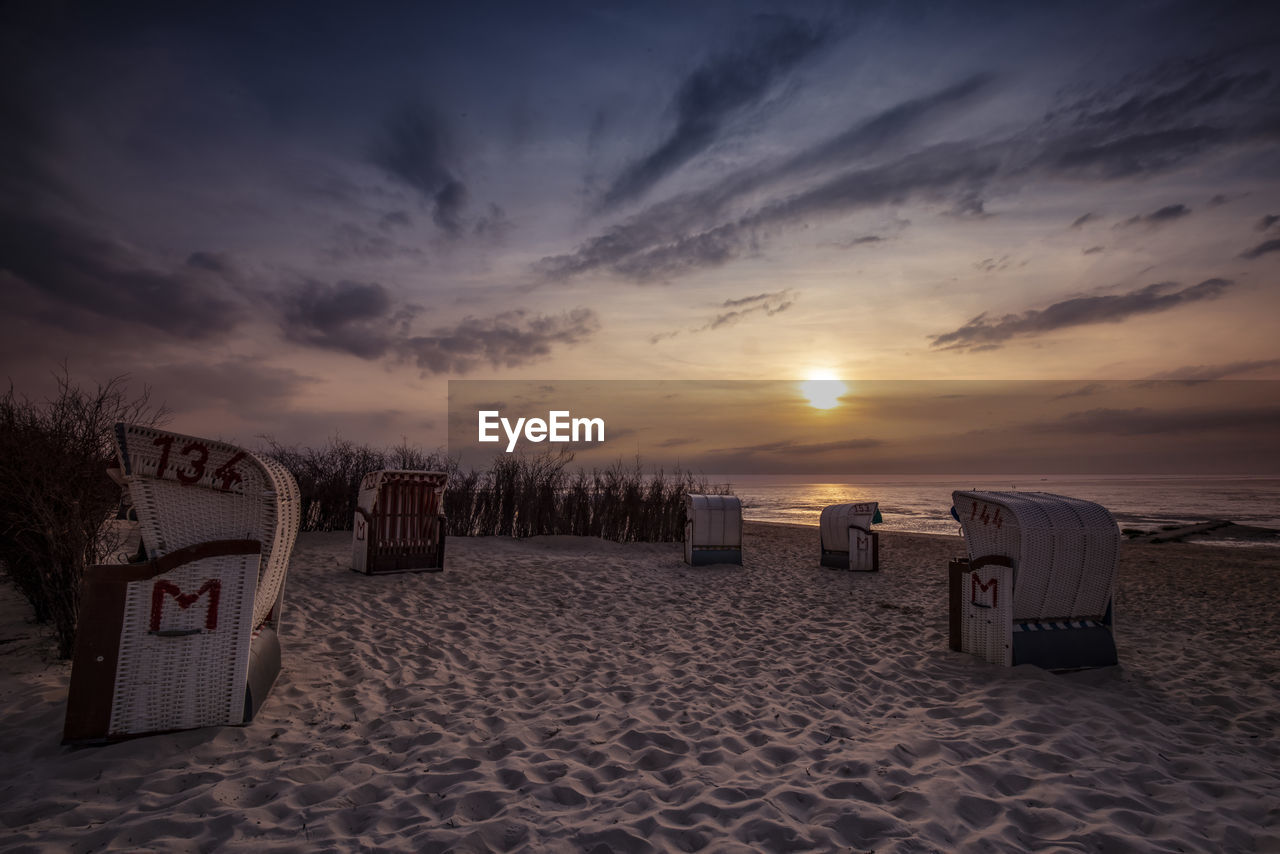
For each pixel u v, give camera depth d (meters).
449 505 15.27
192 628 3.79
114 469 3.97
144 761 3.44
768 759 3.79
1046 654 5.71
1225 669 5.96
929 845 2.84
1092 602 5.91
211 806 3.04
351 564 10.23
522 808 3.12
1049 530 5.68
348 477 14.48
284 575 5.01
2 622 5.88
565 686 5.11
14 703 4.12
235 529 3.92
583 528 15.80
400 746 3.86
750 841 2.87
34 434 4.95
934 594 9.73
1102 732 4.25
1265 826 3.10
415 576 9.57
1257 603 9.70
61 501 4.97
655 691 5.02
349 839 2.81
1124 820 3.09
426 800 3.20
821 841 2.87
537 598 8.55
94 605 3.64
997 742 4.03
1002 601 5.76
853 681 5.37
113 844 2.71
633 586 9.77
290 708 4.33
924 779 3.48
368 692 4.76
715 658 6.03
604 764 3.69
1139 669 5.93
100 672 3.62
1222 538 21.66
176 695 3.75
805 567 12.66
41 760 3.43
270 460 4.55
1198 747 4.09
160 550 3.77
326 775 3.45
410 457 15.41
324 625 6.62
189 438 3.72
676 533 15.94
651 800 3.25
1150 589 11.05
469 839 2.80
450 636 6.48
